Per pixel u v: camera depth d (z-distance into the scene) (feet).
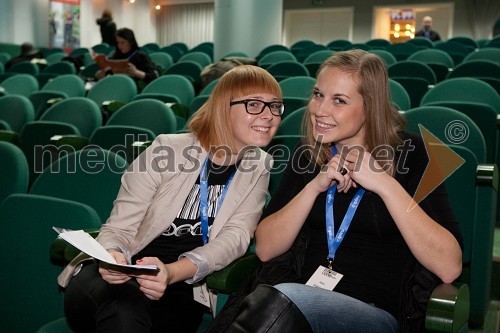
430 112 7.54
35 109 14.47
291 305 3.71
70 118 11.83
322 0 48.06
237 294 4.84
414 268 4.55
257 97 5.20
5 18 39.73
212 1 52.70
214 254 4.91
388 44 27.55
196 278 4.84
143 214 5.31
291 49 27.22
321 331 3.75
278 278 4.82
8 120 12.69
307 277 4.89
